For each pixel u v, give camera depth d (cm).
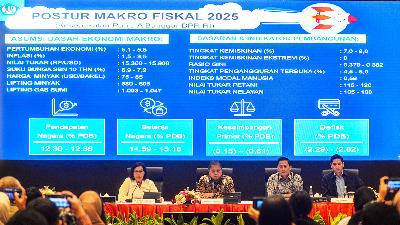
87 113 1202
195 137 1206
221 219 804
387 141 1209
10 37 1204
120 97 1204
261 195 1208
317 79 1207
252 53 1205
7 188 654
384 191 634
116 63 1204
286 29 1206
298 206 577
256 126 1208
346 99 1208
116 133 1203
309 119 1209
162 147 1205
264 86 1206
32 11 1205
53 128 1205
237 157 1206
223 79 1205
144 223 872
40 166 1206
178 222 808
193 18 1204
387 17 1206
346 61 1206
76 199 551
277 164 1095
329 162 1211
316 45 1206
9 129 1202
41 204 491
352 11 1206
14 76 1202
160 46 1205
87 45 1205
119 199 1069
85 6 1205
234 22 1205
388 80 1209
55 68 1205
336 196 1088
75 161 1209
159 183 1103
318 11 1205
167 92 1205
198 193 1012
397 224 413
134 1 1205
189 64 1205
